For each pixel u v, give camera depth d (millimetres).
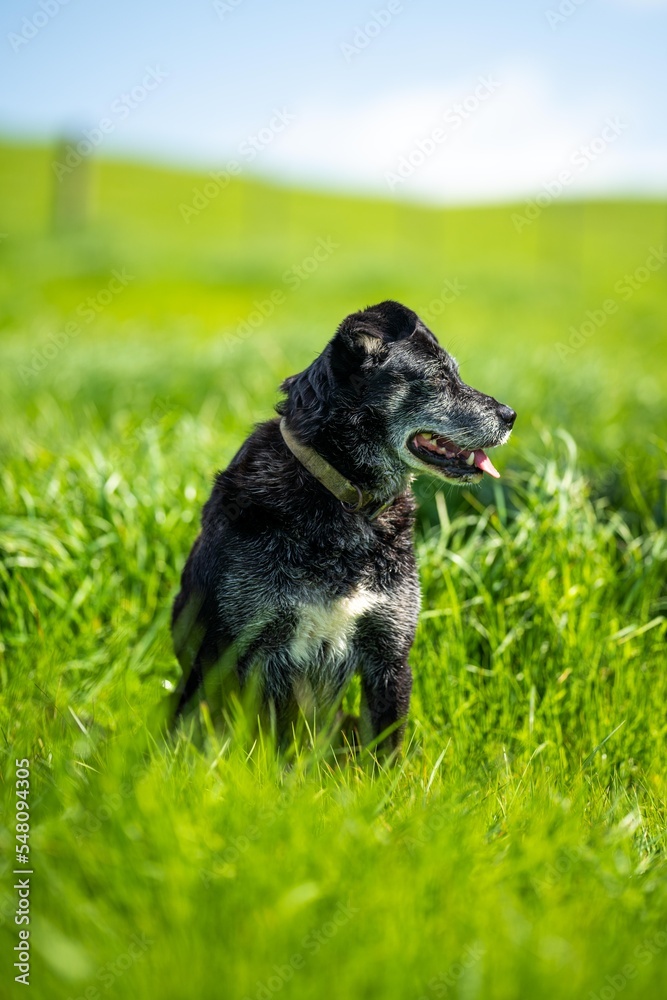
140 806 2758
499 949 2408
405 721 3967
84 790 2924
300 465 3900
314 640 3947
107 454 6172
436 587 4863
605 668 4430
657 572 5074
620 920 2641
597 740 4148
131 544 5090
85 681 4430
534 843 2863
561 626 4473
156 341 11109
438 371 4090
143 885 2547
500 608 4621
